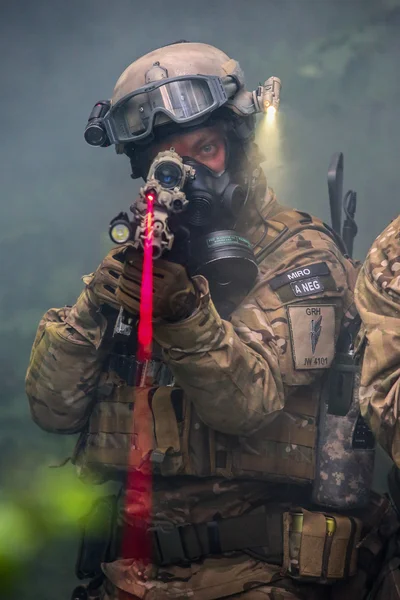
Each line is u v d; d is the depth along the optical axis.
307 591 5.66
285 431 5.62
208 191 5.48
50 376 5.91
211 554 5.70
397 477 5.71
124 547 5.86
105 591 5.98
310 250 5.70
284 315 5.50
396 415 4.84
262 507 5.73
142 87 5.76
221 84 5.74
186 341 4.95
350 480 5.61
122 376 5.84
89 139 6.02
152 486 5.80
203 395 5.15
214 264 5.44
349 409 5.61
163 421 5.67
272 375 5.38
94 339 5.78
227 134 5.79
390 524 5.80
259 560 5.68
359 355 5.22
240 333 5.42
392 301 4.96
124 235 4.62
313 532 5.56
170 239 4.60
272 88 5.88
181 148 5.75
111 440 5.84
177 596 5.61
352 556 5.62
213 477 5.71
